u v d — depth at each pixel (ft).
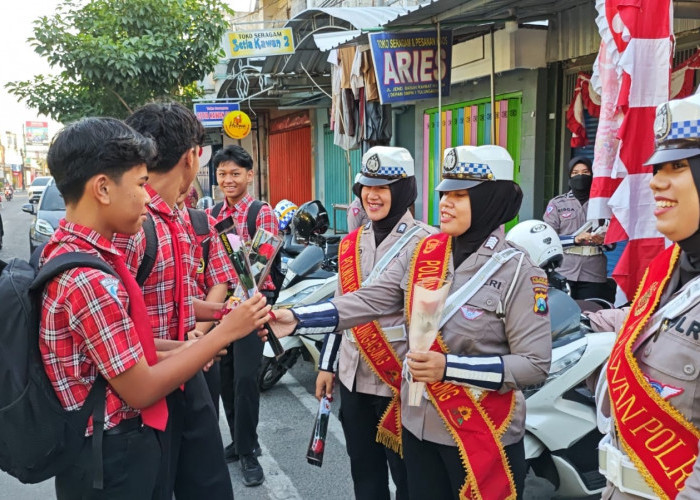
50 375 5.15
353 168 41.47
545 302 6.52
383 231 8.87
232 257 6.42
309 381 17.69
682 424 4.58
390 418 8.16
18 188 269.64
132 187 5.34
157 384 5.37
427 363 6.14
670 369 4.67
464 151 6.64
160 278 6.64
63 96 35.55
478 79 25.57
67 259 5.13
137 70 33.09
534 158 23.40
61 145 5.23
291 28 30.94
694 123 4.53
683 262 4.94
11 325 4.98
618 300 11.56
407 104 32.22
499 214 6.71
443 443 6.70
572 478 9.98
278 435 13.87
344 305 7.43
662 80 11.36
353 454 8.94
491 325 6.53
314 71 34.09
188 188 7.17
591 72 21.03
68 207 5.41
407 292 7.16
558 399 9.91
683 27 17.04
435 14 17.43
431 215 30.91
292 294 16.65
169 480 6.57
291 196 54.13
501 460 6.48
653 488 4.71
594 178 12.21
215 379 10.33
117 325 5.14
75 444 5.31
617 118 11.82
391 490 11.50
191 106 40.19
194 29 35.58
